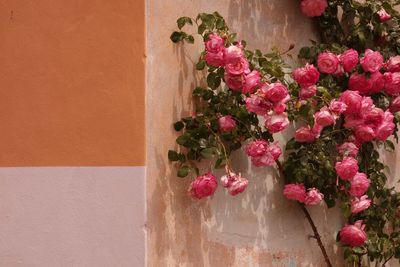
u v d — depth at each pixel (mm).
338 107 3406
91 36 3207
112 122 3154
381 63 3811
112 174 3141
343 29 4129
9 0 3354
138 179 3100
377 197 4090
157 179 3166
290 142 3721
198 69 3350
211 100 3389
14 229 3297
